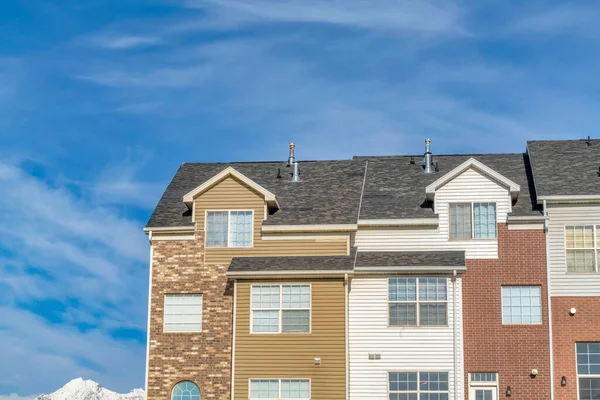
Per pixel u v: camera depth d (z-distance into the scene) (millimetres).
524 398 36688
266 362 37469
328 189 42250
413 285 37844
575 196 38000
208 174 44625
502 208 38656
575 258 37750
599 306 37125
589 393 36562
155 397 38438
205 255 39656
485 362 37031
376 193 41688
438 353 37188
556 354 36938
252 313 38062
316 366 37125
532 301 37562
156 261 39906
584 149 42531
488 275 37969
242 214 40000
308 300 37844
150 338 39031
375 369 37281
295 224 39438
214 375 38281
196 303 39281
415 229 39250
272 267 38156
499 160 43781
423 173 43250
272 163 45344
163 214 41062
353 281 38188
